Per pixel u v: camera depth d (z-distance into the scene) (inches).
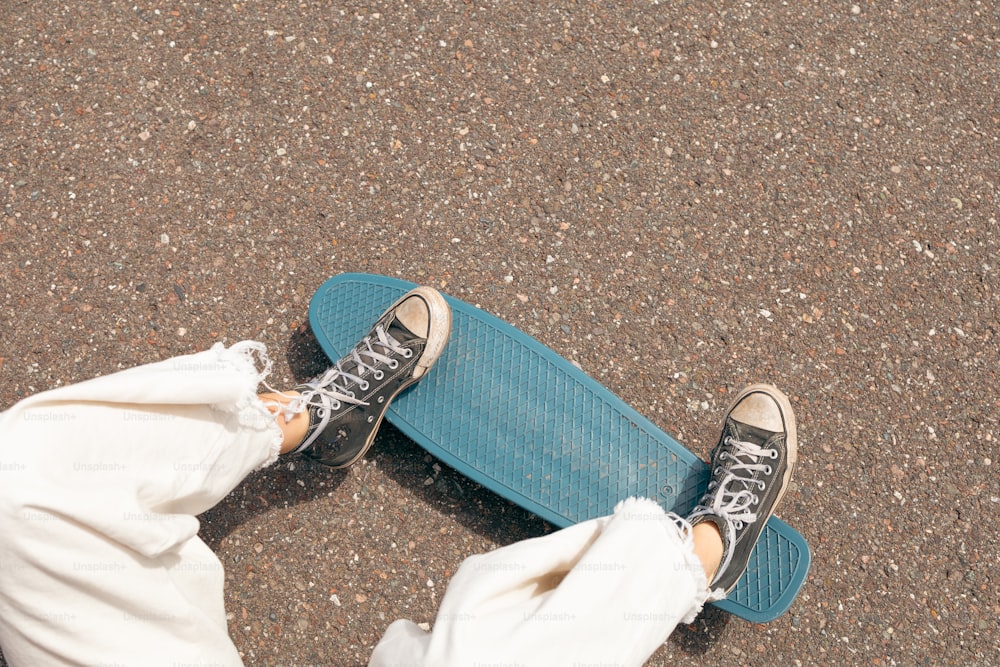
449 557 88.0
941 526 88.3
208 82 101.8
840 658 85.0
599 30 105.3
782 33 106.2
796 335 94.0
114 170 98.4
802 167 100.5
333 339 89.7
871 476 89.7
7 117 100.0
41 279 94.7
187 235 96.5
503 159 100.0
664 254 96.7
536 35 104.8
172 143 99.6
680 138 101.3
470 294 95.3
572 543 62.5
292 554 87.9
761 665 84.9
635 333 94.0
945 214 99.2
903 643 85.4
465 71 103.1
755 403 84.0
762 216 98.4
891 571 87.0
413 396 87.8
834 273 96.5
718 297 95.3
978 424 91.4
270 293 95.3
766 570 82.7
